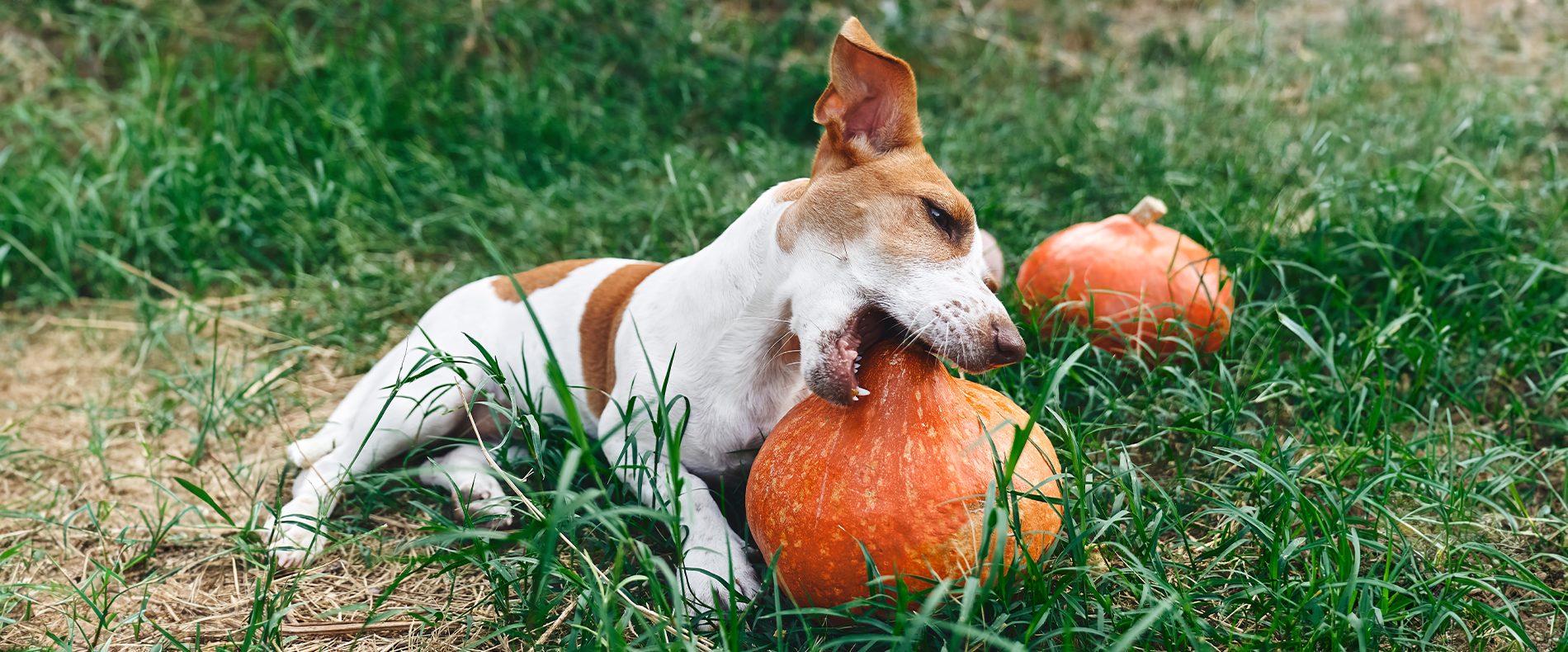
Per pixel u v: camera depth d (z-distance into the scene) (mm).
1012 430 900
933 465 859
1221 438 1059
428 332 1146
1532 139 1798
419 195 1778
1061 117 1983
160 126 1850
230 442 1281
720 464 1038
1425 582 910
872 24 2389
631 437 936
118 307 1607
